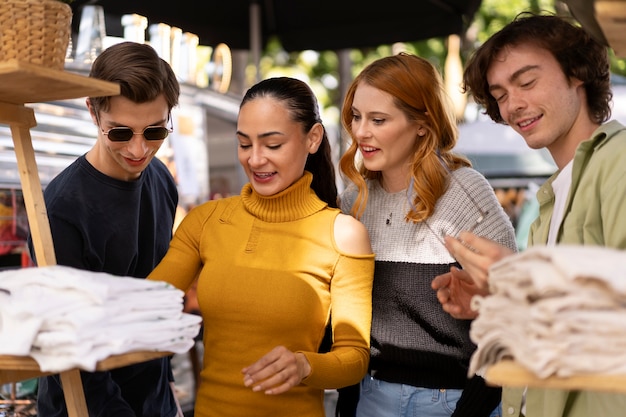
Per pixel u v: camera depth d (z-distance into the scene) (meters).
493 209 2.10
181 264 2.09
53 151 3.81
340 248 1.96
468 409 1.97
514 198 6.93
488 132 7.15
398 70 2.08
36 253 1.76
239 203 2.10
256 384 1.75
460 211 2.07
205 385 2.00
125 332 1.45
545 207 1.89
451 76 8.67
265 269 1.96
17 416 3.35
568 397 1.64
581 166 1.68
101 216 2.20
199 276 2.06
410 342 2.04
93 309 1.42
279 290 1.92
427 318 2.03
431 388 2.03
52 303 1.42
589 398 1.60
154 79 2.08
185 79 5.10
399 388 2.05
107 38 3.93
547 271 1.15
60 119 3.88
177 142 4.97
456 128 2.21
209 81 5.88
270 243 1.99
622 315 1.12
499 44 1.83
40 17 1.52
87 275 1.50
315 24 5.81
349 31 5.75
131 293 1.52
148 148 2.16
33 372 1.73
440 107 2.13
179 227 2.14
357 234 1.99
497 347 1.26
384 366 2.08
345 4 5.62
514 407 1.85
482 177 2.17
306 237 1.97
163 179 2.55
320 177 2.18
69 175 2.22
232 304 1.95
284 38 5.95
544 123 1.80
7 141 3.54
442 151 2.18
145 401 2.35
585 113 1.84
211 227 2.08
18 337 1.39
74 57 3.68
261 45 6.02
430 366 2.03
